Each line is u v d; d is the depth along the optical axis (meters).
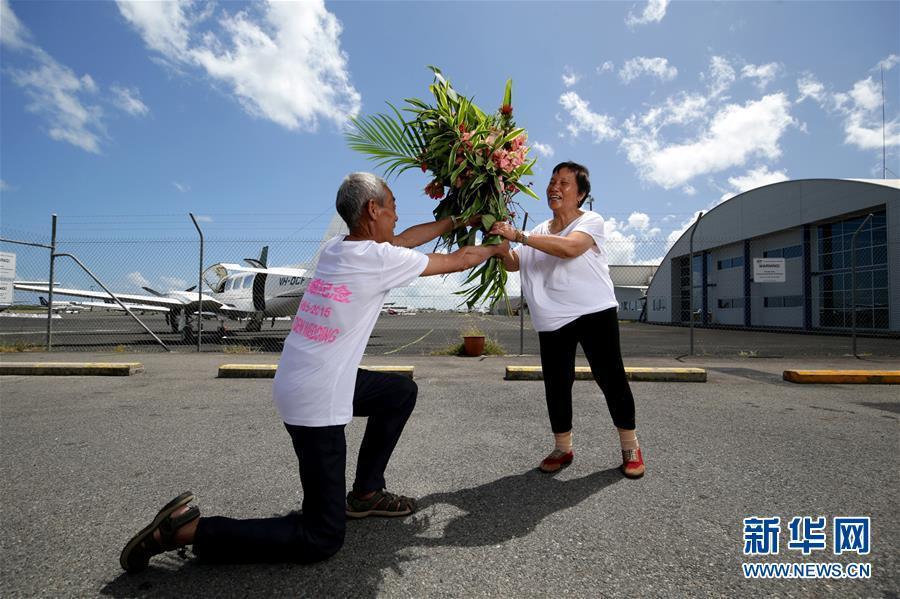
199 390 5.07
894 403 4.44
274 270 13.70
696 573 1.56
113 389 5.13
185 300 13.09
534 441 3.16
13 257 9.26
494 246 2.10
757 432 3.38
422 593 1.44
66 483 2.40
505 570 1.58
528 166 2.39
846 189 20.38
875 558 1.66
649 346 12.85
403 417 2.01
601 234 2.45
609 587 1.47
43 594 1.43
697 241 30.36
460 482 2.42
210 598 1.41
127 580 1.51
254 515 2.01
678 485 2.36
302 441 1.57
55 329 18.64
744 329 24.97
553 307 2.47
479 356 8.93
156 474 2.53
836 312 21.45
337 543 1.60
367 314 1.61
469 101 2.23
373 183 1.67
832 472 2.54
